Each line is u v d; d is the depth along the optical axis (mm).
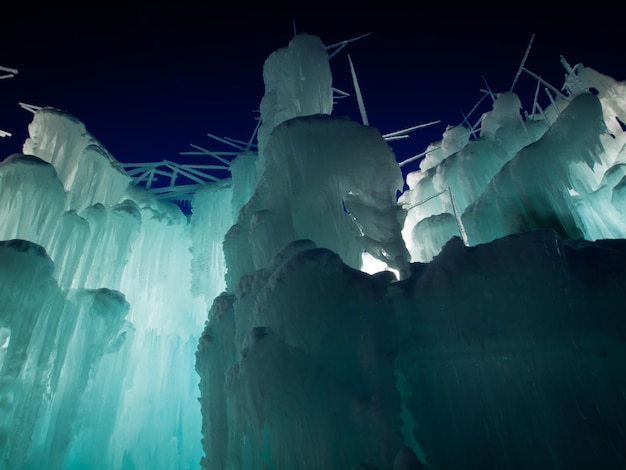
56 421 8328
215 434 7086
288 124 7559
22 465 7512
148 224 12250
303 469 5199
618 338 4961
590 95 7965
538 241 5371
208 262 11930
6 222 8914
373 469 4727
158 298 12164
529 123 10289
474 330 5398
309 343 5754
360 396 5289
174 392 11352
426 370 5559
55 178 9281
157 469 10086
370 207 7492
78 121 11039
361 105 8922
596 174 9398
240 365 5887
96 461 8969
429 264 5996
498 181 8430
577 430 4715
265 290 6156
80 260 9898
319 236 7676
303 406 5359
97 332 9102
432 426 5270
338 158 7430
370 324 5648
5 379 7742
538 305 5211
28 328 7855
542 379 5012
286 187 7797
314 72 9695
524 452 4812
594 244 5574
